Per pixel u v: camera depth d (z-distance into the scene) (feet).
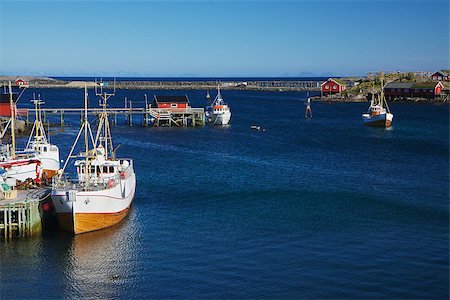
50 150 170.91
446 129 339.77
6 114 304.30
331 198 157.58
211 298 93.40
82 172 134.62
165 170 199.72
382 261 108.78
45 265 106.32
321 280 100.01
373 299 93.25
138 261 108.78
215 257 110.73
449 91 553.23
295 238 122.01
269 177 188.24
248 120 399.24
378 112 364.58
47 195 126.62
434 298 93.81
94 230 124.67
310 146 269.64
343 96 601.21
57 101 553.23
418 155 241.76
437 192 166.91
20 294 94.58
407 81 593.83
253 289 96.58
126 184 137.59
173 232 126.21
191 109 361.92
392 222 134.41
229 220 135.64
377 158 233.14
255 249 115.24
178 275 102.37
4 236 118.32
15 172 147.13
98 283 99.14
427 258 110.32
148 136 302.45
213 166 209.36
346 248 115.75
